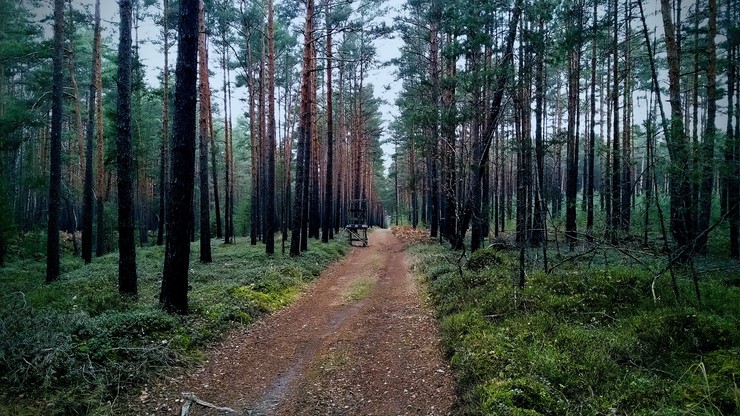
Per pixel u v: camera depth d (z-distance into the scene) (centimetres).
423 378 692
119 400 593
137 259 2003
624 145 2525
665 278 1016
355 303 1245
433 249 2181
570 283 1012
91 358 647
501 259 1396
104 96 3259
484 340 714
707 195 1463
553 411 504
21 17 2344
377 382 691
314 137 3122
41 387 571
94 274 1520
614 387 555
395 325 992
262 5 2423
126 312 838
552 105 3678
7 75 2800
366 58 2338
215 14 2370
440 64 2459
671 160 909
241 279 1365
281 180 4422
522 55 1061
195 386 669
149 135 3709
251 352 835
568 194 1967
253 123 2936
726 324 701
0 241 2067
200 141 1997
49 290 1207
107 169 2969
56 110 1452
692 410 468
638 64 2506
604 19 1870
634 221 1389
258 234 3306
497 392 529
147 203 4550
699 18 1841
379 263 2064
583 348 674
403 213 7638
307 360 793
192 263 1823
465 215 1948
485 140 1484
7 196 2116
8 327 659
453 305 1003
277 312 1138
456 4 1227
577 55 2025
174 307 922
